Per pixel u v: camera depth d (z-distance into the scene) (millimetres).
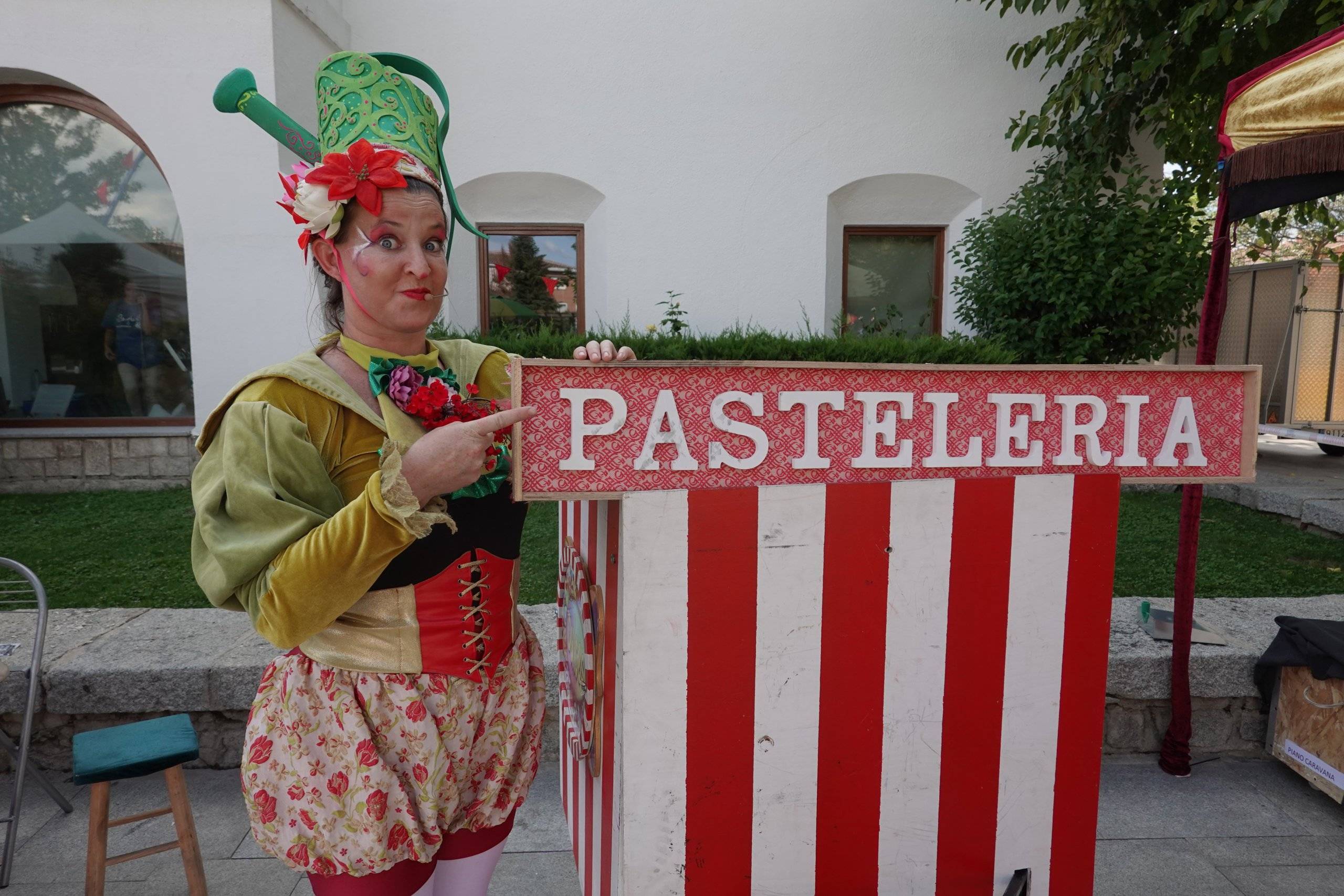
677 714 1188
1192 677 2771
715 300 6891
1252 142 2490
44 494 5734
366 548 1062
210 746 2697
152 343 6277
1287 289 7520
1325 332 7465
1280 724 2709
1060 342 5824
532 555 4145
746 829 1236
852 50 6738
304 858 1223
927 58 6789
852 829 1278
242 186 5543
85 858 2264
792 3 6656
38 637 2203
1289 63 2350
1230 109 2584
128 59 5367
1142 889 2174
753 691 1212
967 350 5691
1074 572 1302
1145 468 1320
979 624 1280
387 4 6355
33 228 6105
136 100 5406
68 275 6188
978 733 1304
